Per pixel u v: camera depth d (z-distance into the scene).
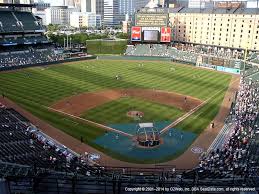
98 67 138.12
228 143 58.94
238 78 124.56
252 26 166.38
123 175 40.81
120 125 71.56
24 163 45.94
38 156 50.72
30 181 29.45
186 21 194.62
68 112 79.25
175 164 54.94
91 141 63.34
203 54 153.88
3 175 31.23
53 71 126.75
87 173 41.94
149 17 168.75
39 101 87.50
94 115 77.44
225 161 50.28
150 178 36.12
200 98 94.56
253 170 43.84
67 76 118.50
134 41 173.62
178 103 88.75
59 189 28.52
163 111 81.50
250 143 57.38
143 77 120.50
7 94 93.38
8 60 137.00
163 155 58.50
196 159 57.00
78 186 29.11
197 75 127.50
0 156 49.16
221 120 76.06
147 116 77.56
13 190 28.08
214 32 182.88
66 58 151.50
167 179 35.16
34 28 164.50
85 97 92.06
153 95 95.94
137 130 68.81
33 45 161.50
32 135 62.03
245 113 75.25
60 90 98.94
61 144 61.25
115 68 136.88
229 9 178.38
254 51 168.00
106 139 64.50
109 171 48.31
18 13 165.12
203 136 66.88
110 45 174.50
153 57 164.38
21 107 82.25
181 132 68.50
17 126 66.25
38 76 117.25
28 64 133.88
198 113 80.81
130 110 81.50
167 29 169.38
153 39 171.50
